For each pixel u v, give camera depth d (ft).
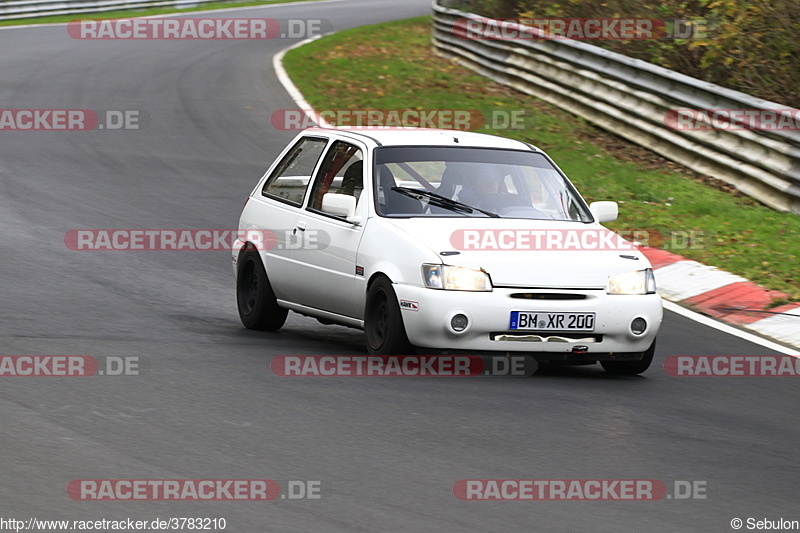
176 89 239.50
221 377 78.48
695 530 53.88
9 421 65.67
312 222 94.02
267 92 236.84
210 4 451.12
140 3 422.82
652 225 146.51
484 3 288.10
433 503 55.47
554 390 80.28
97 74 256.93
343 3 480.23
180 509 53.36
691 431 71.31
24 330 90.74
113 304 103.30
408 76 256.32
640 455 65.21
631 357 84.69
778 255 133.49
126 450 61.46
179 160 179.63
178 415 68.59
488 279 81.71
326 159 97.30
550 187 93.04
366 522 52.60
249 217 103.30
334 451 62.85
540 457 63.62
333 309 92.22
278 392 75.05
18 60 275.39
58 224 137.18
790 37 199.31
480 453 63.72
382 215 88.22
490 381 81.82
